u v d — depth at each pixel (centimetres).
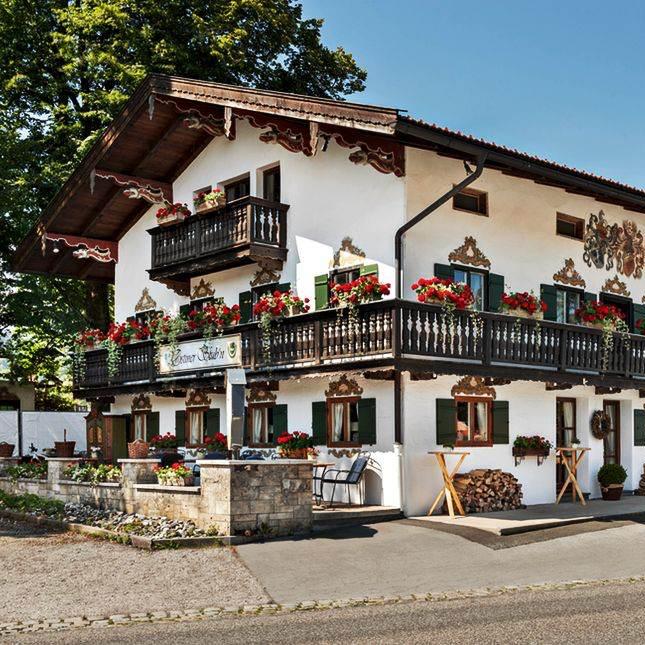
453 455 1764
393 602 1052
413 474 1692
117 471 1739
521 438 1883
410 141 1636
